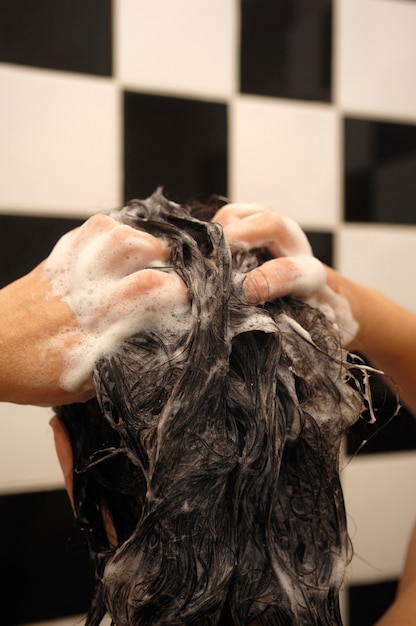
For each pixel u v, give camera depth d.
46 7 0.82
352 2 0.98
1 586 0.84
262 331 0.38
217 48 0.91
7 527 0.84
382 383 0.69
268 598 0.37
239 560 0.37
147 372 0.39
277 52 0.94
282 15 0.94
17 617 0.84
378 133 1.01
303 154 0.96
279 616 0.38
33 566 0.85
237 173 0.93
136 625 0.38
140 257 0.42
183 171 0.90
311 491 0.39
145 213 0.48
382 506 1.00
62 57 0.83
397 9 1.00
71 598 0.86
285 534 0.39
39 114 0.83
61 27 0.83
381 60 1.00
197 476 0.36
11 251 0.82
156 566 0.37
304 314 0.45
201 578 0.36
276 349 0.38
